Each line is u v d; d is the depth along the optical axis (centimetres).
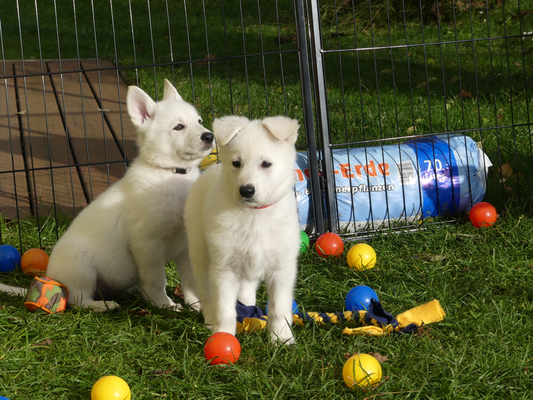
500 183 350
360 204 334
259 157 277
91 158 389
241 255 280
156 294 303
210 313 288
